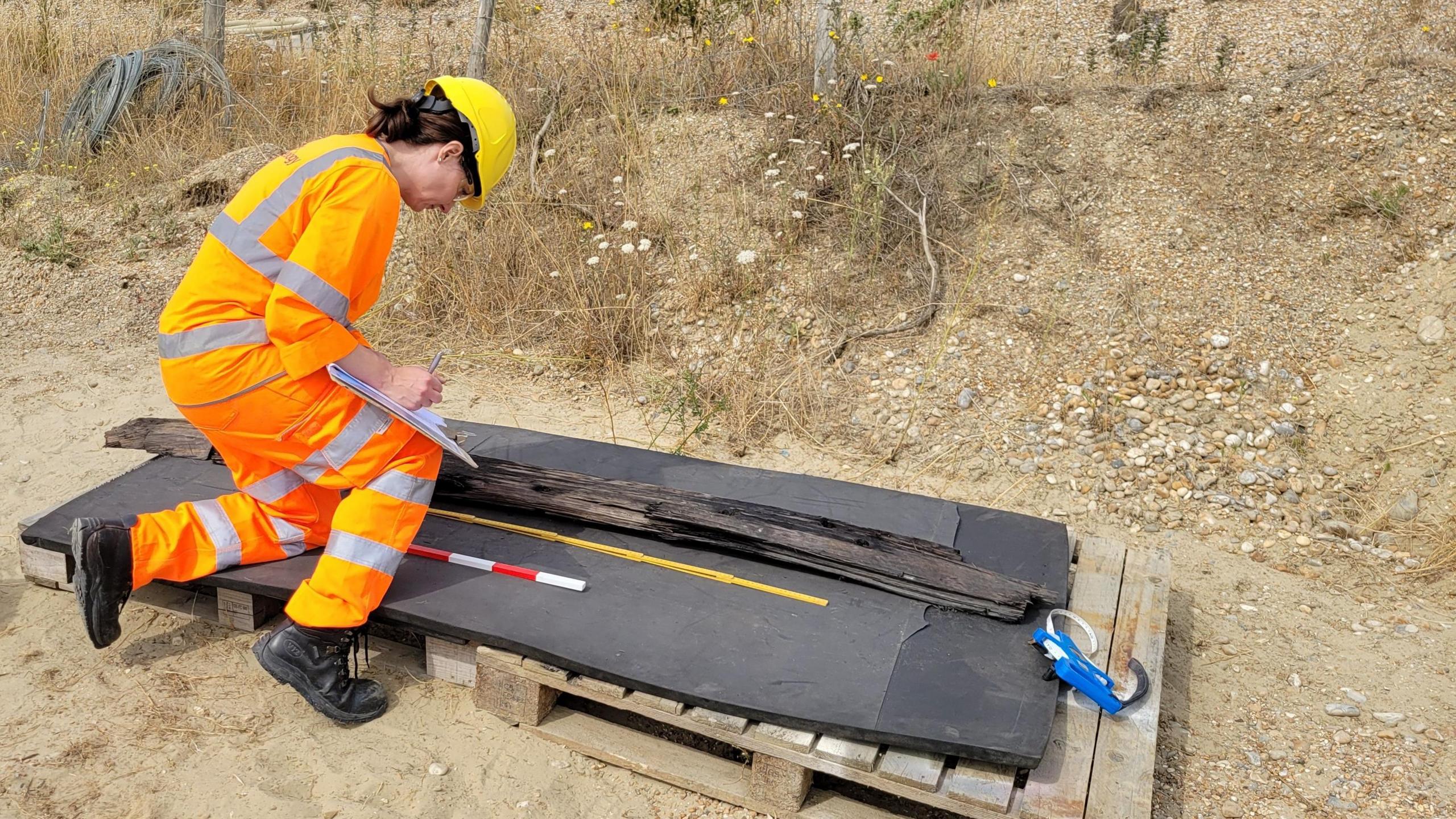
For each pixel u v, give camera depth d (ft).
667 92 24.21
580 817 9.48
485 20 24.77
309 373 9.22
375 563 9.87
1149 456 15.64
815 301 18.94
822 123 21.79
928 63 23.22
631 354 19.02
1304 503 14.88
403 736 10.23
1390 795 10.14
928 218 19.77
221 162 24.81
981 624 10.50
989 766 9.01
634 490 12.25
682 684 9.45
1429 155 18.78
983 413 16.78
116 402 17.70
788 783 9.35
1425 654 12.16
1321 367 16.63
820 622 10.43
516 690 10.27
